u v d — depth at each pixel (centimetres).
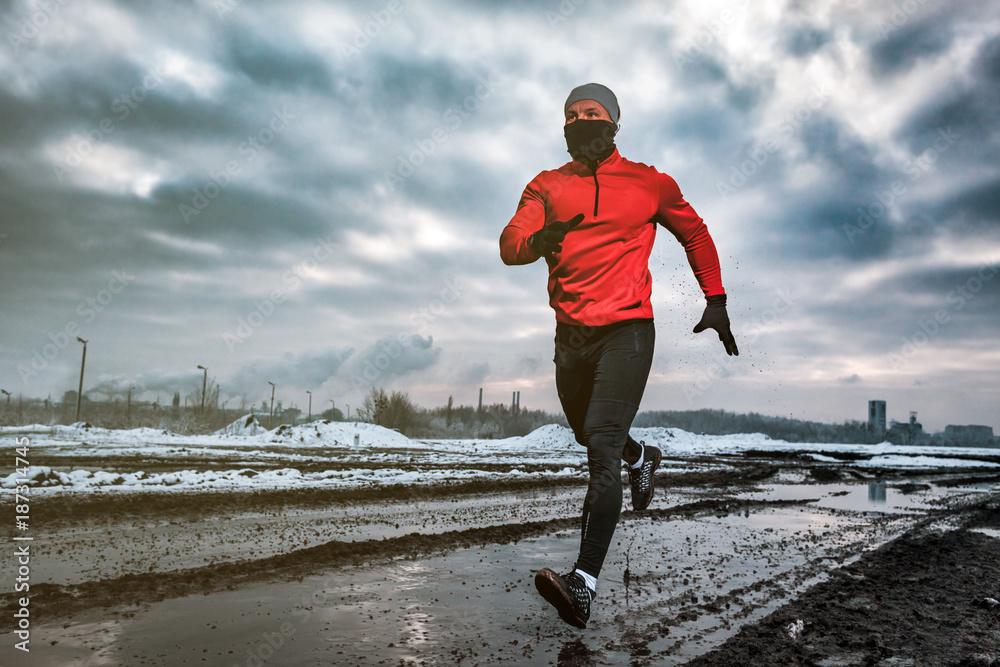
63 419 4716
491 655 198
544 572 215
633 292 249
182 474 888
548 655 200
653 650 207
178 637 211
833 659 202
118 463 1251
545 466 1530
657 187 261
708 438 5059
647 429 4206
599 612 255
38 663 183
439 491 820
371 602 263
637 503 305
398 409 4119
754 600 279
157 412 4994
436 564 348
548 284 267
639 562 364
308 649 200
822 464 2083
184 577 303
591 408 243
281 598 267
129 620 231
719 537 469
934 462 2583
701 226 277
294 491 749
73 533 438
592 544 233
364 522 526
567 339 257
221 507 595
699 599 279
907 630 234
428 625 230
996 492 1044
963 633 232
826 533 504
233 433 3369
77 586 284
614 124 264
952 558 392
